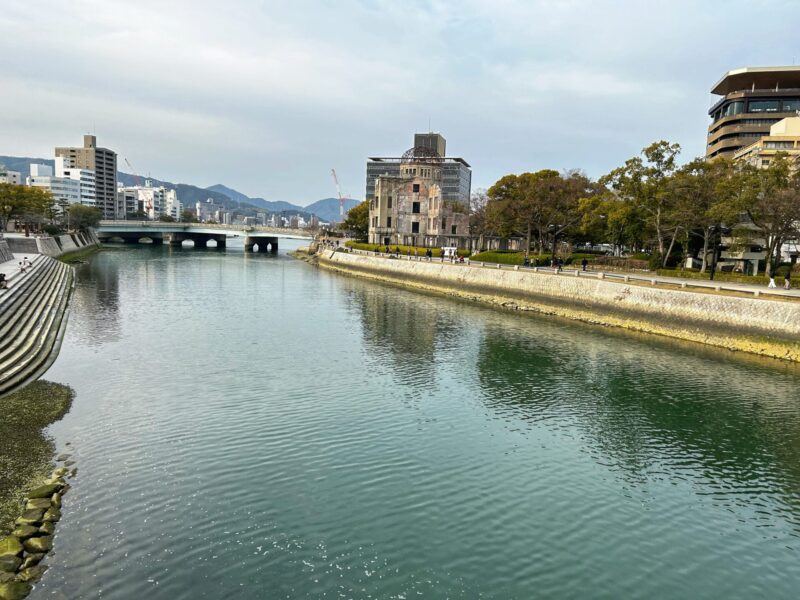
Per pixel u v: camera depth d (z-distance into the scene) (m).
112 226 187.88
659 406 35.50
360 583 17.81
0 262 81.31
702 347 52.34
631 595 17.95
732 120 130.50
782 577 19.22
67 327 53.34
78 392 34.19
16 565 17.23
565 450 28.73
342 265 135.88
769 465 27.69
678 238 90.31
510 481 25.16
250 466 25.23
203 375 38.97
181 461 25.38
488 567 18.98
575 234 109.81
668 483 25.64
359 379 39.53
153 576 17.41
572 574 18.86
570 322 65.31
